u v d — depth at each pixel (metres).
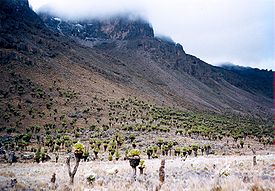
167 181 18.05
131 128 194.12
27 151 122.31
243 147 173.75
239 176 19.11
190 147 130.75
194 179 17.09
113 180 20.02
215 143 172.38
